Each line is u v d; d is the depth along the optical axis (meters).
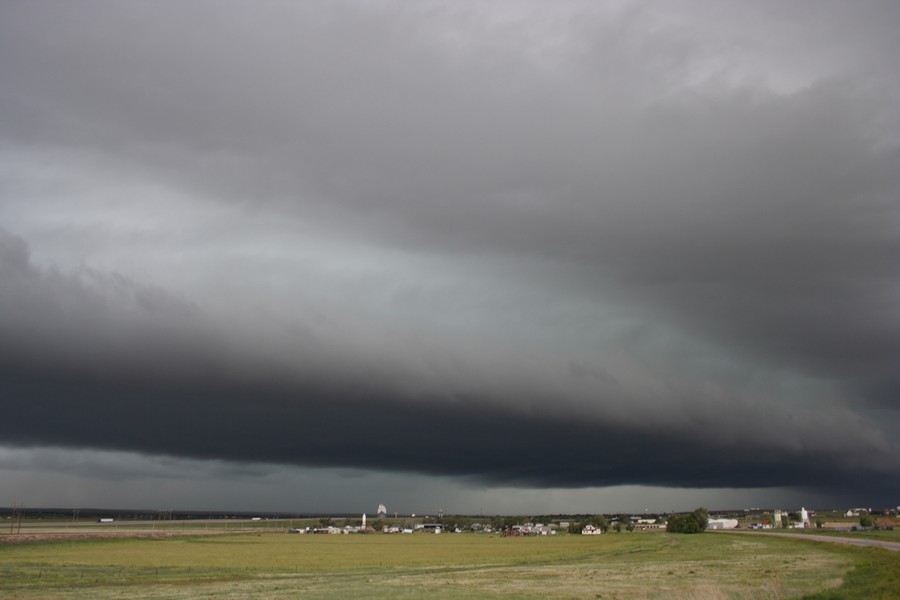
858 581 56.19
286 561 99.31
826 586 53.28
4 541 134.25
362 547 144.50
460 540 189.50
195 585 65.94
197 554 114.12
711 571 76.44
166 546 141.25
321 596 56.06
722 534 196.00
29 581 68.06
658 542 159.88
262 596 56.16
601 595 55.75
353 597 55.34
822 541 121.75
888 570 60.44
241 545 148.75
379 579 72.19
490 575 76.56
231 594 57.81
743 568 79.12
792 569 74.94
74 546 134.00
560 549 135.62
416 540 189.50
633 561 98.75
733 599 47.62
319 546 148.12
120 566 86.88
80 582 68.12
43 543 138.62
